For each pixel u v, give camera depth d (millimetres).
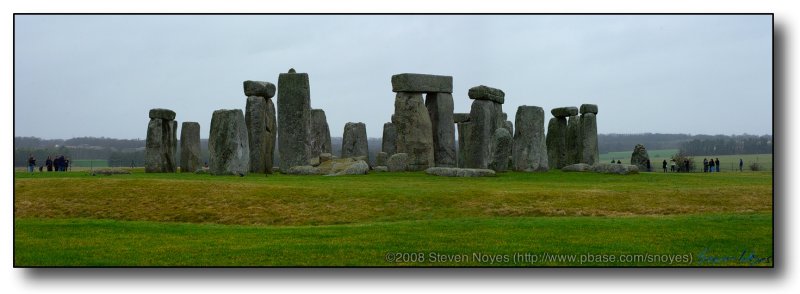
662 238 21672
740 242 21203
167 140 47531
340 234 22422
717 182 36000
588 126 53375
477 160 45781
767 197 29469
